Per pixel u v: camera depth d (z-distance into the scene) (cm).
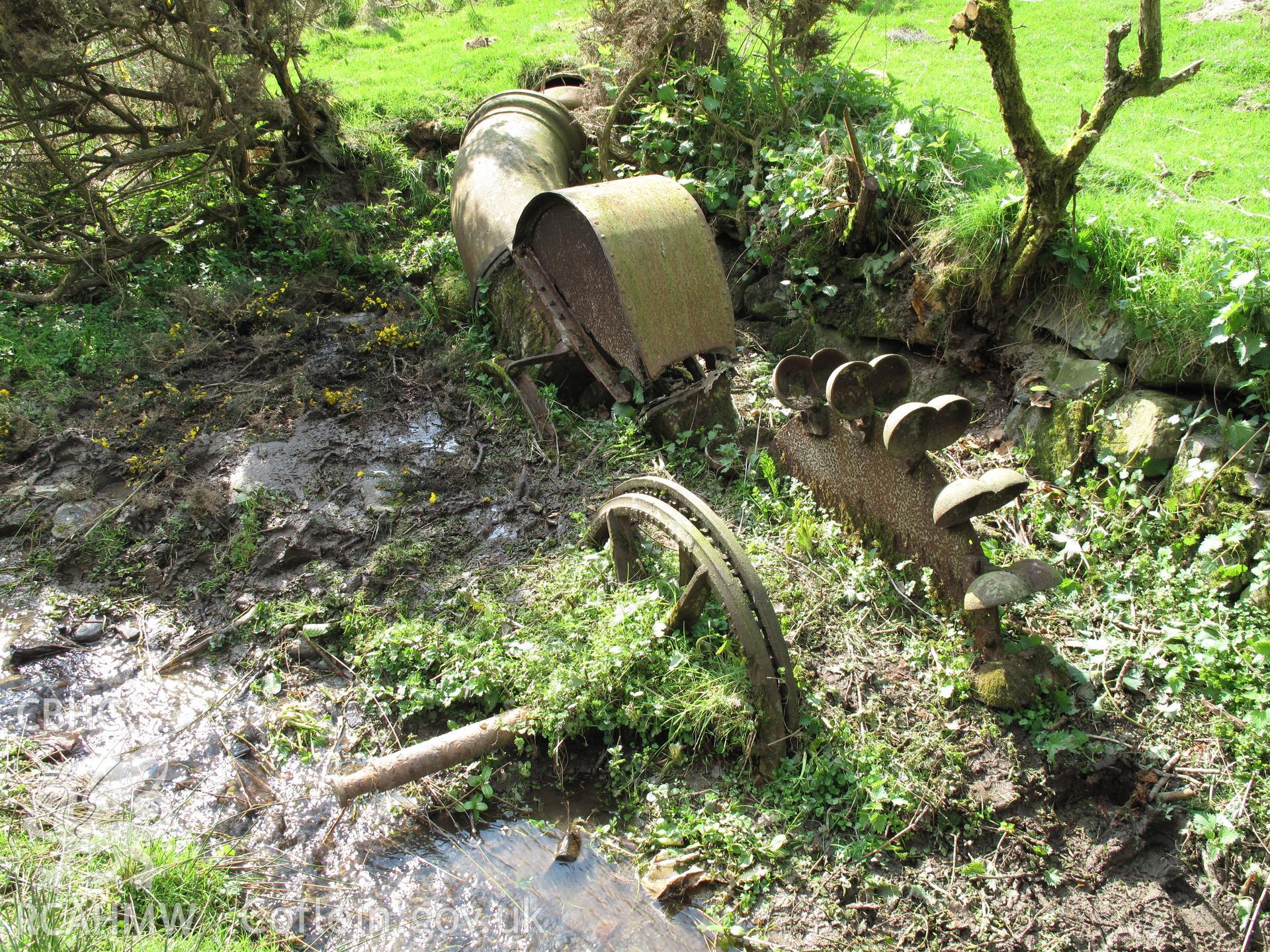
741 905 355
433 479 563
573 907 359
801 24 744
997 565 481
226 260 802
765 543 502
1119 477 508
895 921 349
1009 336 579
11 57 689
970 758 398
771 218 666
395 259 814
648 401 579
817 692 421
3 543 536
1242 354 471
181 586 508
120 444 599
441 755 391
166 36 791
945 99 819
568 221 563
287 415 624
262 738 429
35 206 784
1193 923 355
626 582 466
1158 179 650
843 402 444
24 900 318
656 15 693
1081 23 991
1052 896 361
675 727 407
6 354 668
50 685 454
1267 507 463
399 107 991
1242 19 922
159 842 361
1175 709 413
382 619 476
